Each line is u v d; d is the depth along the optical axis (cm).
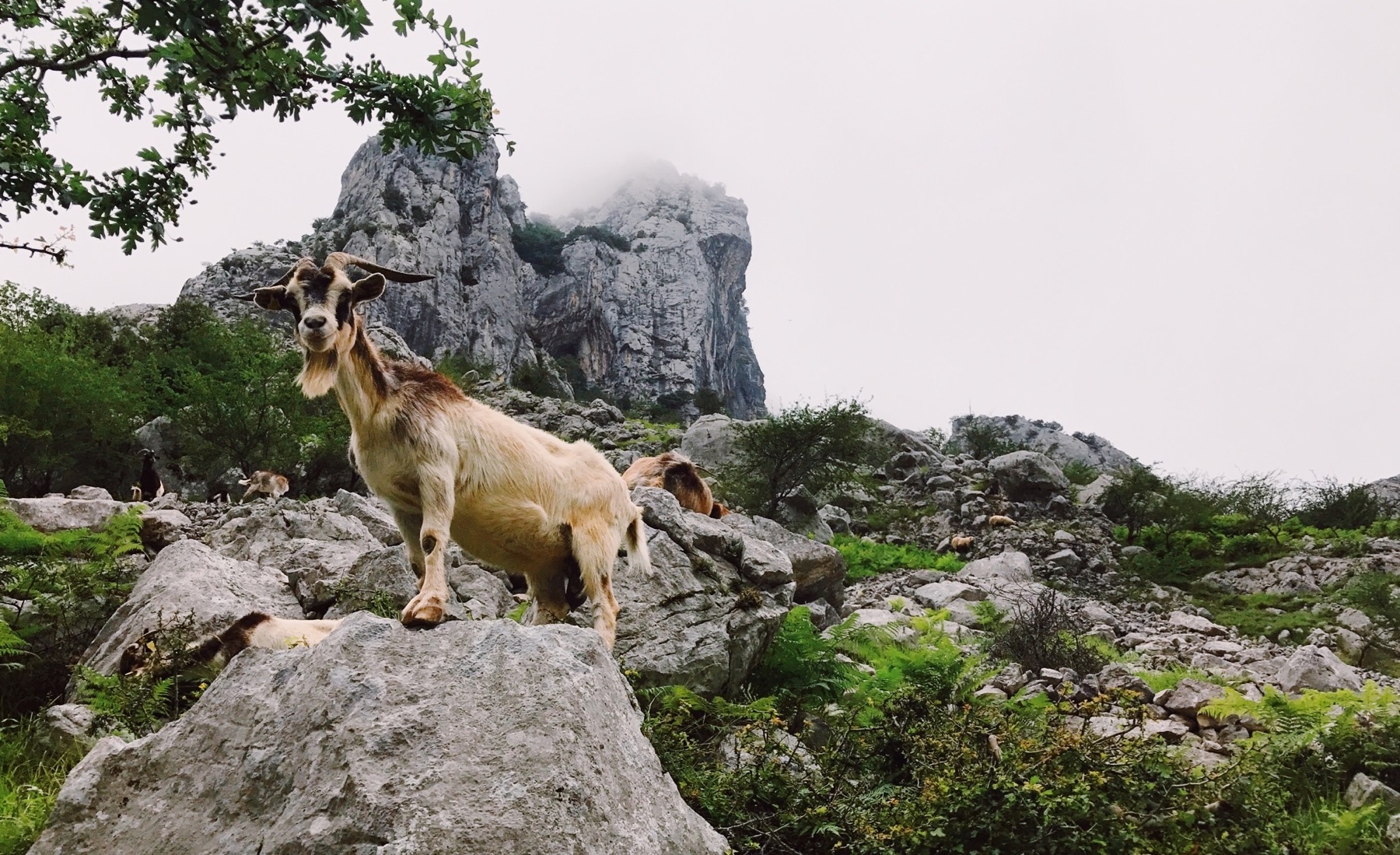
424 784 351
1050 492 2923
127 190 709
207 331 3891
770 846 543
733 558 916
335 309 516
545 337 11338
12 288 3547
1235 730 798
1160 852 524
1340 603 1845
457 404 576
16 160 693
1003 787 510
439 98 689
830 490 2761
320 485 2706
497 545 612
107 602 809
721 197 17012
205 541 1000
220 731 406
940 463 3384
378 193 9512
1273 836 540
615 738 404
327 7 588
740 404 16212
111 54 652
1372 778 661
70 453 2573
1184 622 1667
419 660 404
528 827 346
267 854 351
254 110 641
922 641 1162
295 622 687
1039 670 1092
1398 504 3148
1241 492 2927
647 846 381
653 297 13400
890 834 511
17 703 698
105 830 393
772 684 847
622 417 4144
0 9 695
